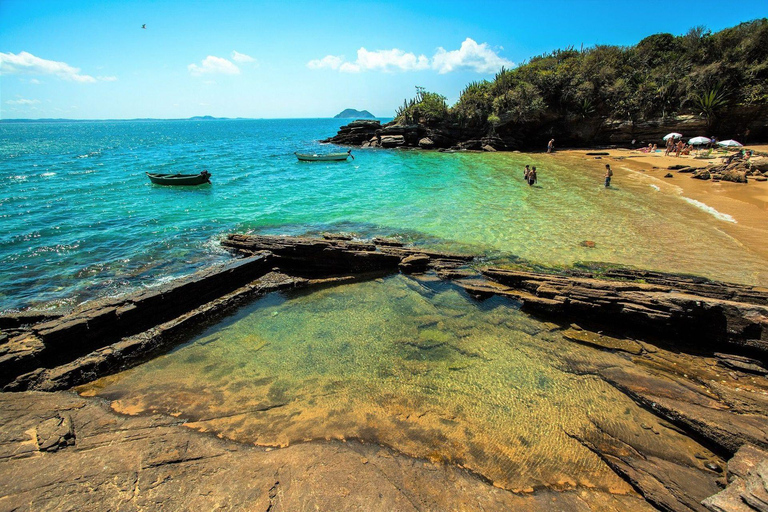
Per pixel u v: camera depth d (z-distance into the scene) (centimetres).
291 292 1200
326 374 798
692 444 603
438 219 1841
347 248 1342
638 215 1794
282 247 1364
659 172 2859
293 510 483
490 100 4859
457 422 655
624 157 3684
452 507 496
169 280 1234
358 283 1242
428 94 5259
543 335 922
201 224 1827
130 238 1620
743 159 2788
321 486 520
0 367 761
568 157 3931
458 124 4988
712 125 3981
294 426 649
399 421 659
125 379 805
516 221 1769
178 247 1521
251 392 748
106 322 916
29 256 1417
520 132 4803
